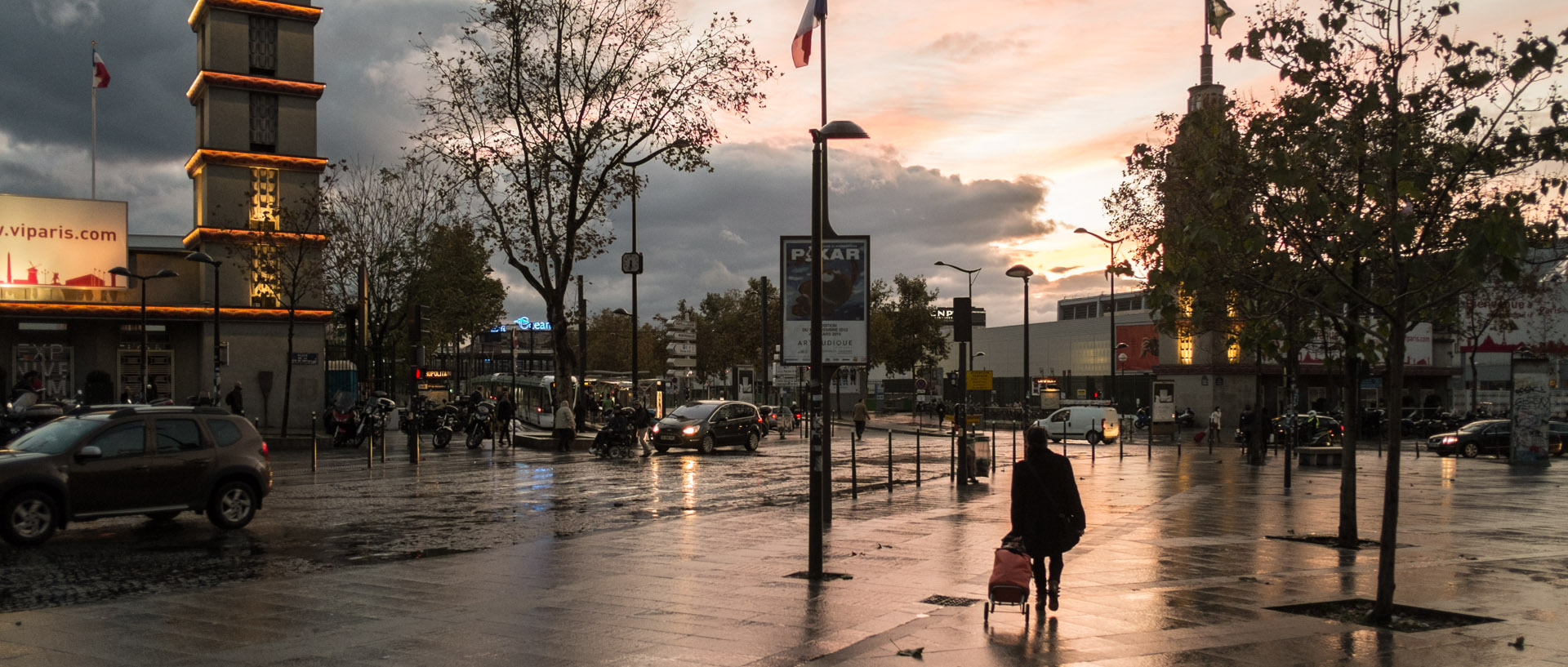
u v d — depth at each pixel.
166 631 8.24
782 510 17.58
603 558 12.18
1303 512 17.69
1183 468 29.64
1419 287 10.18
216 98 42.03
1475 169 9.34
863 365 16.44
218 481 14.87
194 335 43.00
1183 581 10.66
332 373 50.91
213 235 41.66
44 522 13.36
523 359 99.94
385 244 45.12
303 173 43.22
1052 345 87.19
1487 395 65.88
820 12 17.59
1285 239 10.40
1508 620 8.65
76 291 40.62
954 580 10.70
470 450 34.91
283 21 43.25
